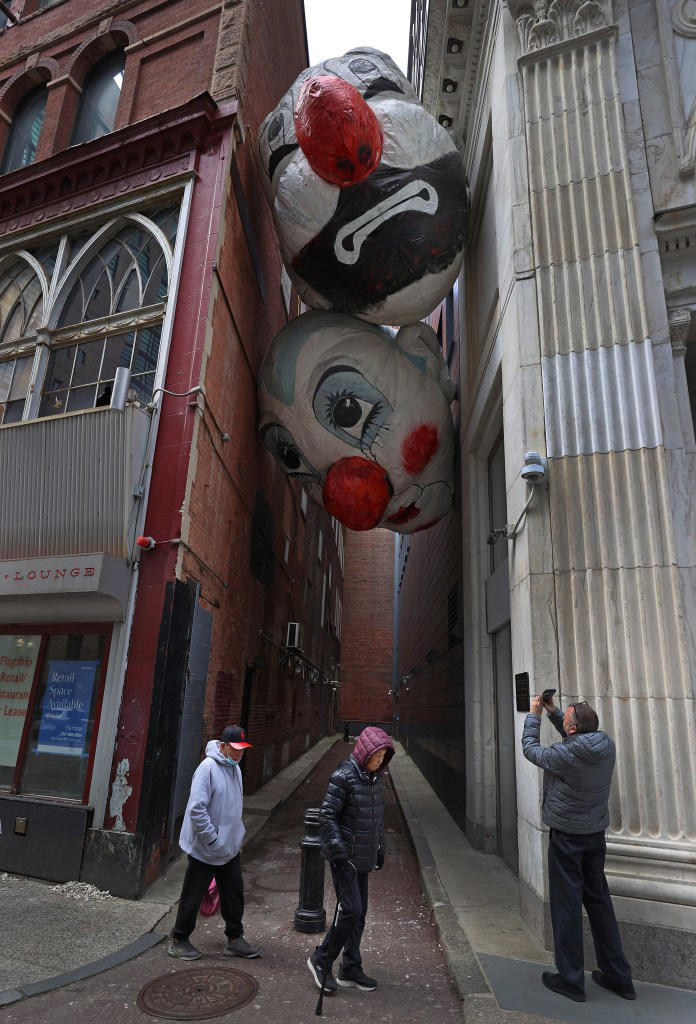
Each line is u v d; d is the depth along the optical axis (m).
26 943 4.36
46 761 6.39
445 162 7.25
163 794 6.10
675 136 5.55
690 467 4.88
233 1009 3.47
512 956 4.19
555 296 5.57
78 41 10.72
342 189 6.83
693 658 4.45
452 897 5.59
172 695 6.30
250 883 6.25
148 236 8.37
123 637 6.36
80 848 5.74
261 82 10.17
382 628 38.72
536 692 4.75
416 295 7.34
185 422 7.02
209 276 7.61
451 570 10.83
